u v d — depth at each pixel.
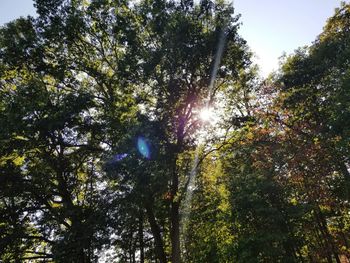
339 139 18.39
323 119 22.80
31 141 15.98
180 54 16.11
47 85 19.73
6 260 17.14
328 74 24.16
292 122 22.06
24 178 18.17
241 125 20.52
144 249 23.50
